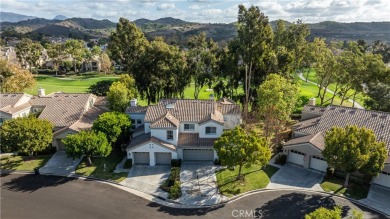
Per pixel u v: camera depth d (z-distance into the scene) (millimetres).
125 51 85312
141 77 59656
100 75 112875
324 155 33031
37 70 119188
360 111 40688
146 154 39688
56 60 120000
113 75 113188
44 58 135250
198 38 62438
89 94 51281
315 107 47656
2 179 36250
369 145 31219
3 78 64938
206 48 63656
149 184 35031
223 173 37219
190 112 42438
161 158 39781
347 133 32438
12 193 33250
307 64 85375
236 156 32250
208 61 59594
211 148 39344
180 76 59281
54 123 44344
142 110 46531
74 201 31812
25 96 50562
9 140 37875
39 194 33094
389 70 51500
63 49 122188
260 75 58375
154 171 38031
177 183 34250
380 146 31250
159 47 58438
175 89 61125
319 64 64188
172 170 36969
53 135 42531
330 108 42938
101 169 38531
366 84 55125
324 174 36531
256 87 59031
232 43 56156
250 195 32625
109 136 39969
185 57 60312
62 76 109500
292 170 37750
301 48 70562
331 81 60031
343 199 31625
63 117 45656
